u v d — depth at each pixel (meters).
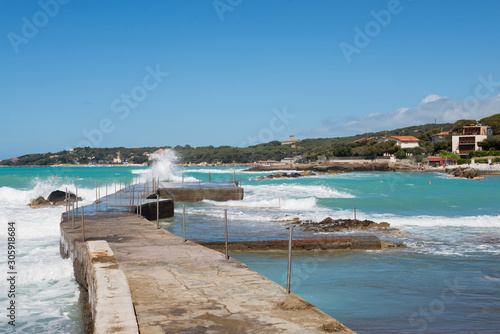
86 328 8.89
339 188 54.25
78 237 14.66
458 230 22.45
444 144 143.25
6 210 30.36
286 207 34.06
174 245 13.24
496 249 17.69
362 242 17.78
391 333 8.74
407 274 13.67
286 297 7.37
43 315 9.88
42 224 21.98
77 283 12.51
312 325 6.23
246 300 7.45
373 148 160.62
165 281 8.76
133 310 6.32
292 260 15.80
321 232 20.48
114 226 17.84
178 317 6.61
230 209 32.09
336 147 190.75
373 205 35.16
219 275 9.25
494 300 10.98
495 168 112.94
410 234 20.94
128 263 10.49
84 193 41.81
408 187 59.31
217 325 6.25
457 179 91.69
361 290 11.93
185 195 39.53
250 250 17.34
